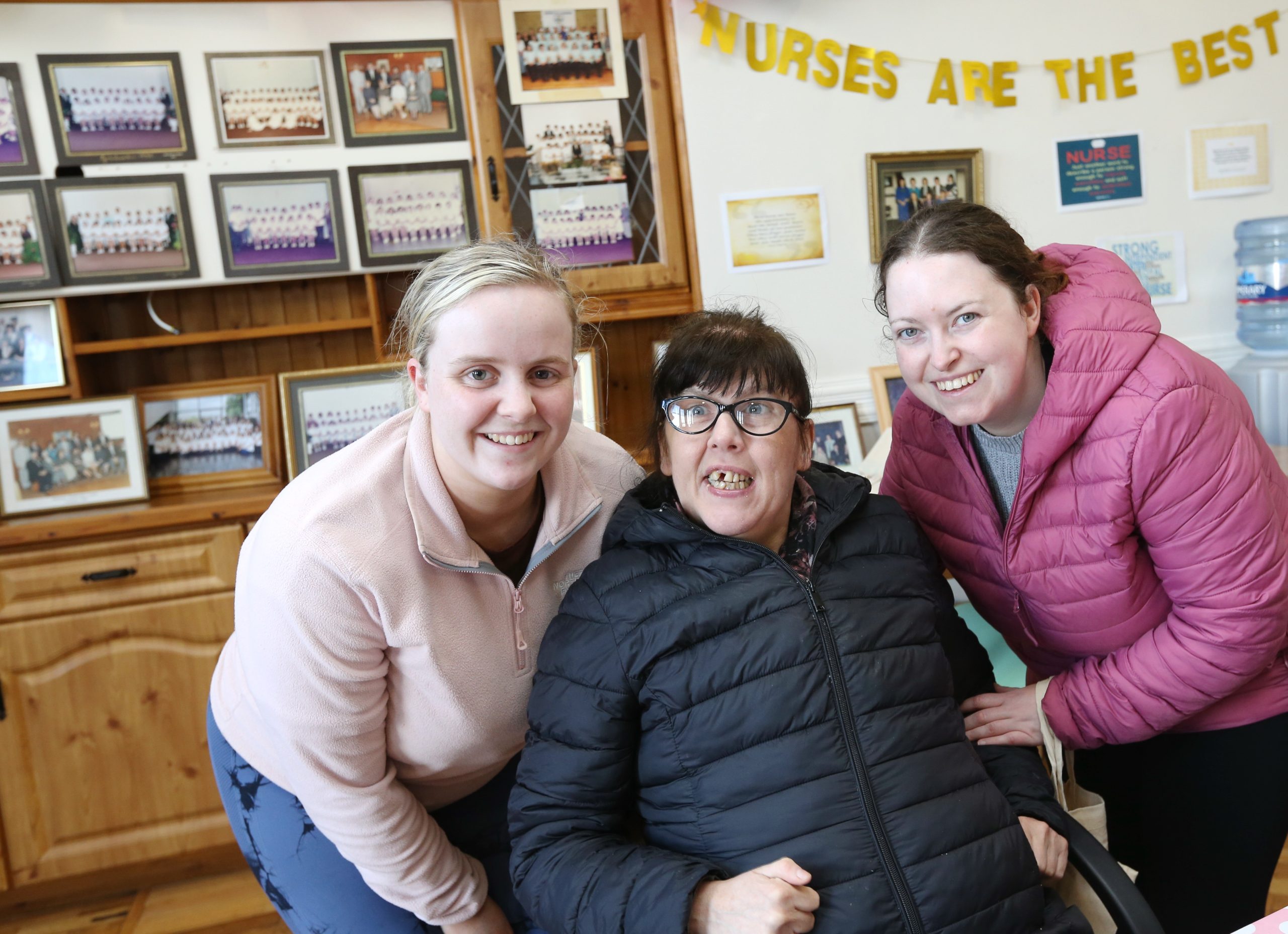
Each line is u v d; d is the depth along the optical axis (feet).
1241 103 8.54
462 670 3.44
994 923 3.00
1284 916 2.51
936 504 4.03
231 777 4.00
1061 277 3.48
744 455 3.31
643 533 3.48
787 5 7.74
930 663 3.37
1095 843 3.35
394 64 7.34
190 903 6.74
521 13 7.37
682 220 7.79
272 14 7.15
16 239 6.91
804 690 3.12
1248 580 3.29
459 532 3.33
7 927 6.57
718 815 3.10
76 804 6.66
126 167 7.04
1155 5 8.30
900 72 8.01
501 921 3.84
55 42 6.86
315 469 3.45
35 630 6.48
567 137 7.53
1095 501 3.42
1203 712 3.78
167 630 6.70
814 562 3.39
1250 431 3.44
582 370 7.60
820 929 2.90
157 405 7.47
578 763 3.25
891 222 8.09
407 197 7.44
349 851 3.46
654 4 7.57
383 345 7.66
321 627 3.15
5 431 7.07
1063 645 3.89
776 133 7.86
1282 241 8.36
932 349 3.30
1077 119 8.32
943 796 3.13
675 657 3.21
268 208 7.26
